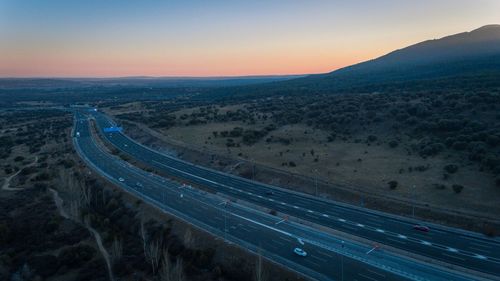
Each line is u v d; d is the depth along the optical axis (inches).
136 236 3004.4
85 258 2652.6
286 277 2199.8
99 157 5605.3
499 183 3073.3
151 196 3727.9
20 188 4242.1
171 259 2568.9
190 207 3398.1
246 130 6151.6
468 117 4635.8
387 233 2696.9
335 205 3319.4
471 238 2549.2
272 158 4687.5
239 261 2422.5
